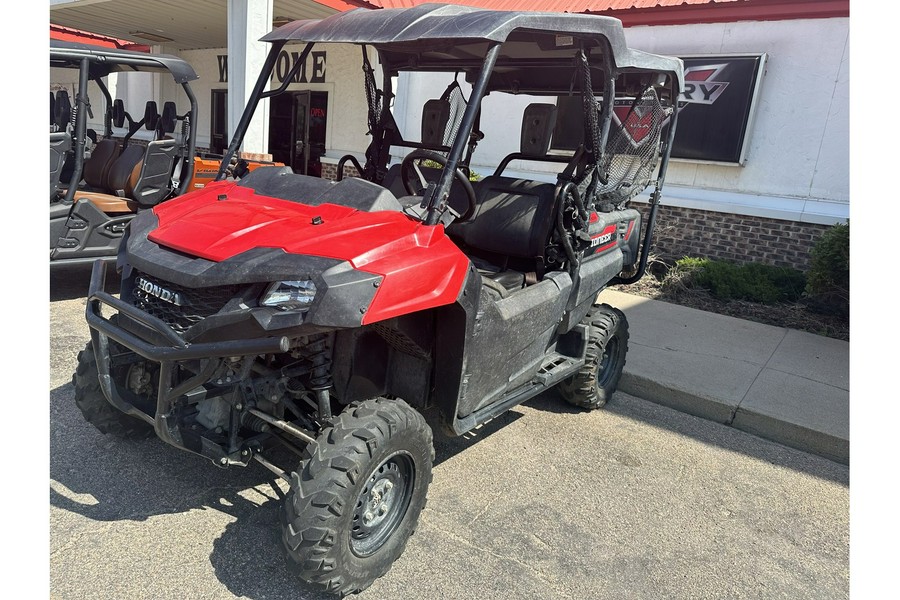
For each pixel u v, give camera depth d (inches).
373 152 170.9
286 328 86.4
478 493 128.2
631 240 183.5
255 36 290.5
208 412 107.9
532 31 112.9
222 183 128.6
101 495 113.3
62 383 152.4
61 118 284.0
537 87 177.9
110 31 558.3
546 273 144.7
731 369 203.2
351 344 107.3
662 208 327.6
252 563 100.7
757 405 176.7
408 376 114.7
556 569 108.1
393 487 101.7
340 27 120.6
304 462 91.1
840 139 282.4
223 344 87.7
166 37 553.3
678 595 105.5
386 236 98.3
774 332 244.8
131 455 126.3
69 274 250.1
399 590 99.0
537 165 352.8
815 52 283.7
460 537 113.6
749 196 307.1
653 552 115.9
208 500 115.2
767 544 122.5
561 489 133.1
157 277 97.3
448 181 106.2
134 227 112.5
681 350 217.6
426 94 370.9
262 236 98.0
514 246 148.1
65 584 92.0
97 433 132.8
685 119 314.5
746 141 300.7
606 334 164.2
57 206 209.8
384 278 91.2
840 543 125.0
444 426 112.9
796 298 281.9
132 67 248.5
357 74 446.3
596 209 151.6
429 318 107.7
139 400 112.8
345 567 91.6
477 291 106.9
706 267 296.5
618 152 147.1
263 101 299.0
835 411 176.2
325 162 478.3
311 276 87.4
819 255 263.6
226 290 93.0
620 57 128.4
